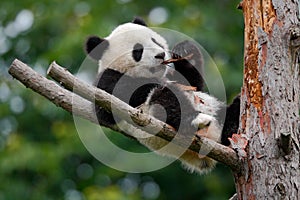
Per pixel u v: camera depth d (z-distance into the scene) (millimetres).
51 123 22562
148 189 23125
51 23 22359
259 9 9258
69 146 20312
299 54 9141
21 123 22453
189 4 22547
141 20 11805
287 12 9148
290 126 8750
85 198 20328
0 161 19906
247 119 8992
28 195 20766
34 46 23422
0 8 23719
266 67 9000
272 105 8844
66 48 20281
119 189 20594
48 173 20422
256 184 8633
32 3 23141
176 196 22297
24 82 8234
